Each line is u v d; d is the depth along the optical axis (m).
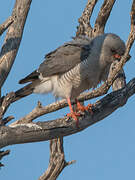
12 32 11.05
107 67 12.04
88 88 12.38
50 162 11.96
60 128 9.73
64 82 11.98
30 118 12.11
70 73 11.84
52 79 12.32
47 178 11.90
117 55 11.61
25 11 11.23
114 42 11.53
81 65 11.67
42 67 12.42
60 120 9.83
